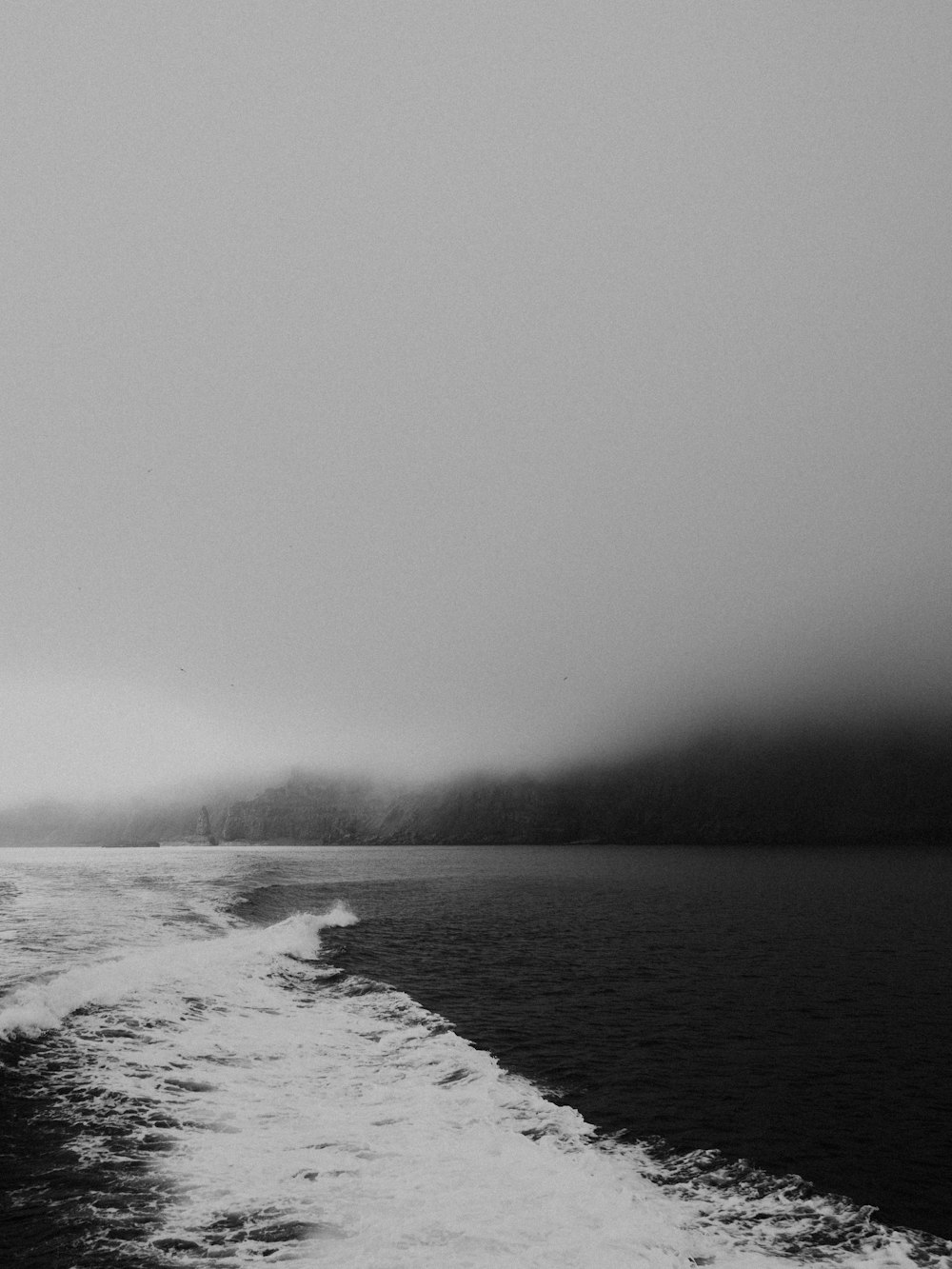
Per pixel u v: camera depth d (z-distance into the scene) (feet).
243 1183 39.22
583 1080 60.44
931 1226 38.93
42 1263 31.76
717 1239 36.42
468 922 168.55
